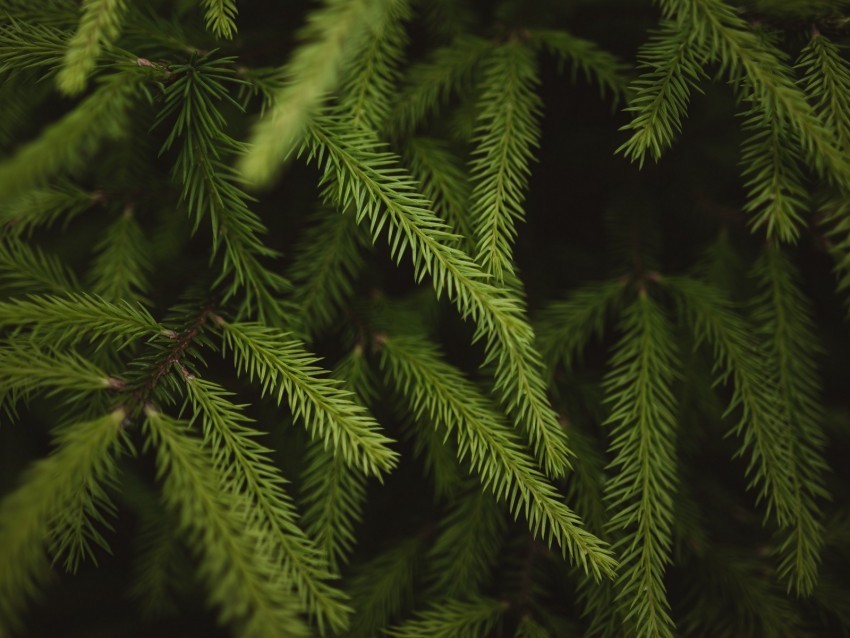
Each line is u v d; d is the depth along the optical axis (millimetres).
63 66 482
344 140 485
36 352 462
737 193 601
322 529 503
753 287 576
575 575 525
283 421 559
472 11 572
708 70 572
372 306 544
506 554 564
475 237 511
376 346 527
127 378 466
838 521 547
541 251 620
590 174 612
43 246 592
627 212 593
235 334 484
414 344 522
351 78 509
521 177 505
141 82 468
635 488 499
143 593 616
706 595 540
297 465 556
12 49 481
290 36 564
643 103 485
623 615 500
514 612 528
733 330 530
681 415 552
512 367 483
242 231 486
